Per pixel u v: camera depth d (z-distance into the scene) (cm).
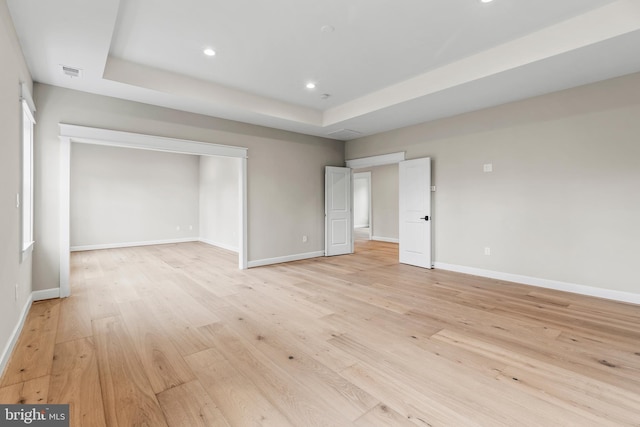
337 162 660
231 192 711
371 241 888
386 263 563
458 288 396
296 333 264
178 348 237
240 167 512
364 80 399
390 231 877
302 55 330
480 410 166
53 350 233
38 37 256
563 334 258
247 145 516
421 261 527
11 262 232
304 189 604
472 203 463
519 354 226
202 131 462
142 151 784
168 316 303
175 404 171
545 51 283
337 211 648
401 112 455
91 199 714
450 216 491
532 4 246
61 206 357
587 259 360
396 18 263
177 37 293
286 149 572
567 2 244
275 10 251
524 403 171
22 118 271
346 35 290
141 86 353
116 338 254
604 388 185
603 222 348
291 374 202
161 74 366
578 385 188
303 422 158
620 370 204
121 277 458
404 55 331
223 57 334
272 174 552
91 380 194
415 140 533
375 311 315
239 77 388
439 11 254
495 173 435
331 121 520
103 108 380
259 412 165
